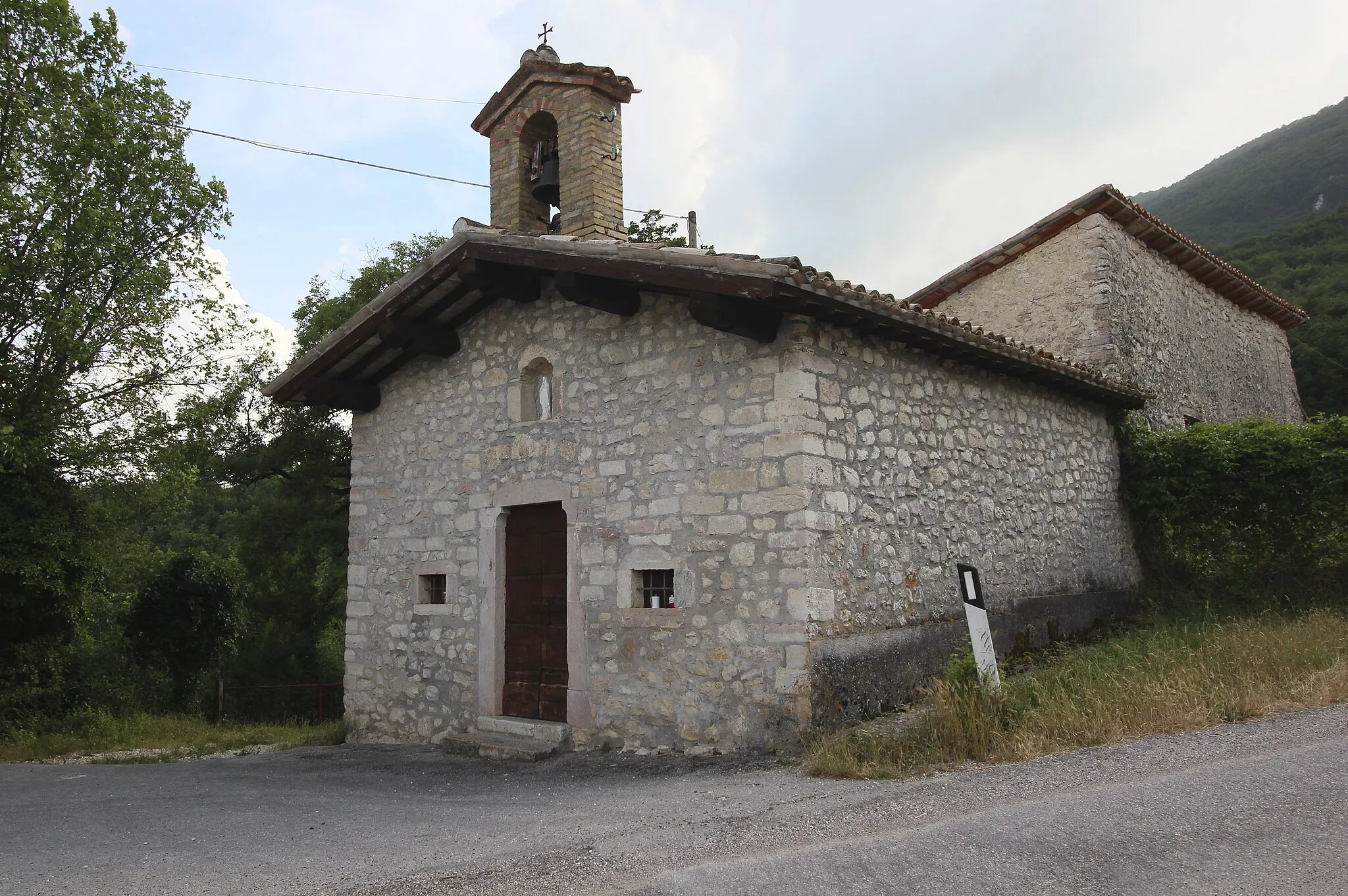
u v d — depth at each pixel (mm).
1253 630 7820
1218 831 3416
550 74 8602
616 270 6496
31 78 10344
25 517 10531
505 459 8109
